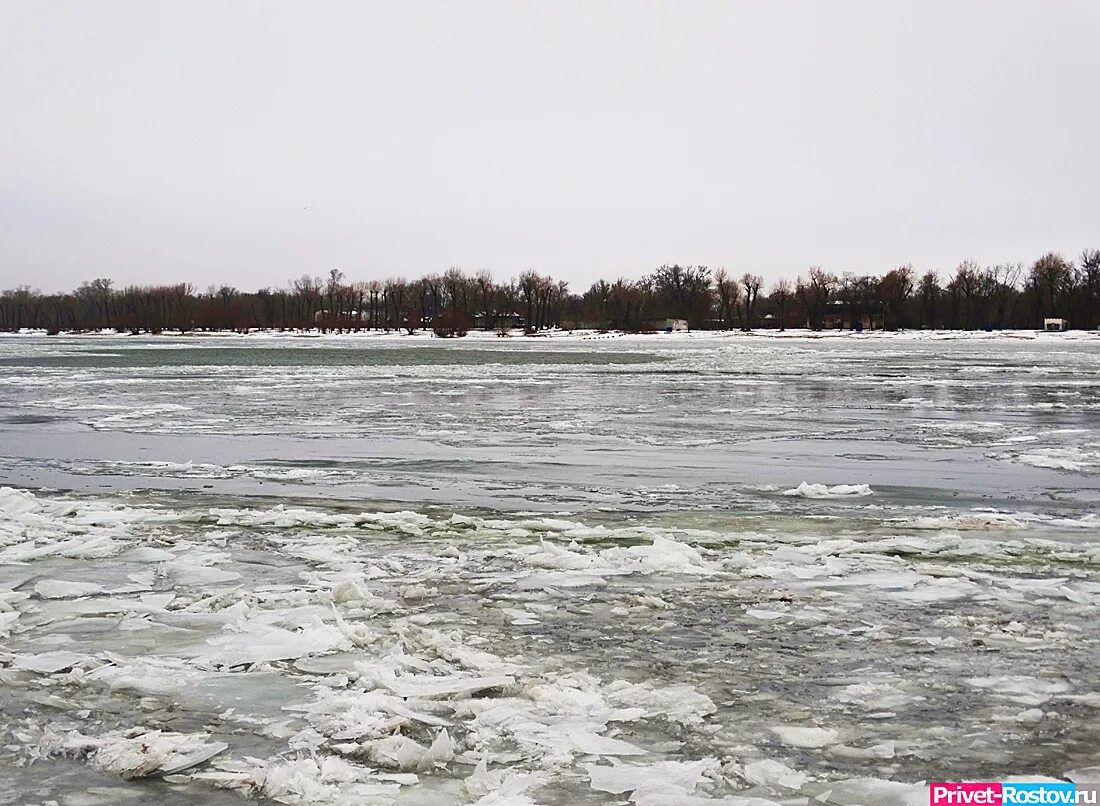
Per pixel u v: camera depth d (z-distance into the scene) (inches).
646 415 1083.9
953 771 224.4
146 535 474.9
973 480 651.5
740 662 295.0
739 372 1943.9
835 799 211.5
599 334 5521.7
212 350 3353.8
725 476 669.3
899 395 1355.8
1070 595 361.7
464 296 5935.0
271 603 358.0
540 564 413.4
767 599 361.7
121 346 3858.3
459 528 495.2
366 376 1841.8
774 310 6230.3
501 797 210.5
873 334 5049.2
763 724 250.2
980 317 5438.0
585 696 263.3
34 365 2321.6
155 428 978.7
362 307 6860.2
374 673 280.4
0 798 213.3
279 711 259.3
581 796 212.7
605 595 368.8
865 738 241.6
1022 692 270.2
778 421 1021.2
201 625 332.2
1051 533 479.5
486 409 1163.3
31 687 277.1
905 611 345.7
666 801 208.1
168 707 262.5
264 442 861.2
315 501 580.1
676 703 262.4
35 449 824.9
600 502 574.2
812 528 495.5
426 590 374.9
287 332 6378.0
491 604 358.0
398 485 636.1
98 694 272.4
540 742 238.5
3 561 421.4
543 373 1924.2
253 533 480.7
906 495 596.4
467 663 292.7
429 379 1740.9
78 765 229.5
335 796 213.0
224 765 227.9
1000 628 324.2
